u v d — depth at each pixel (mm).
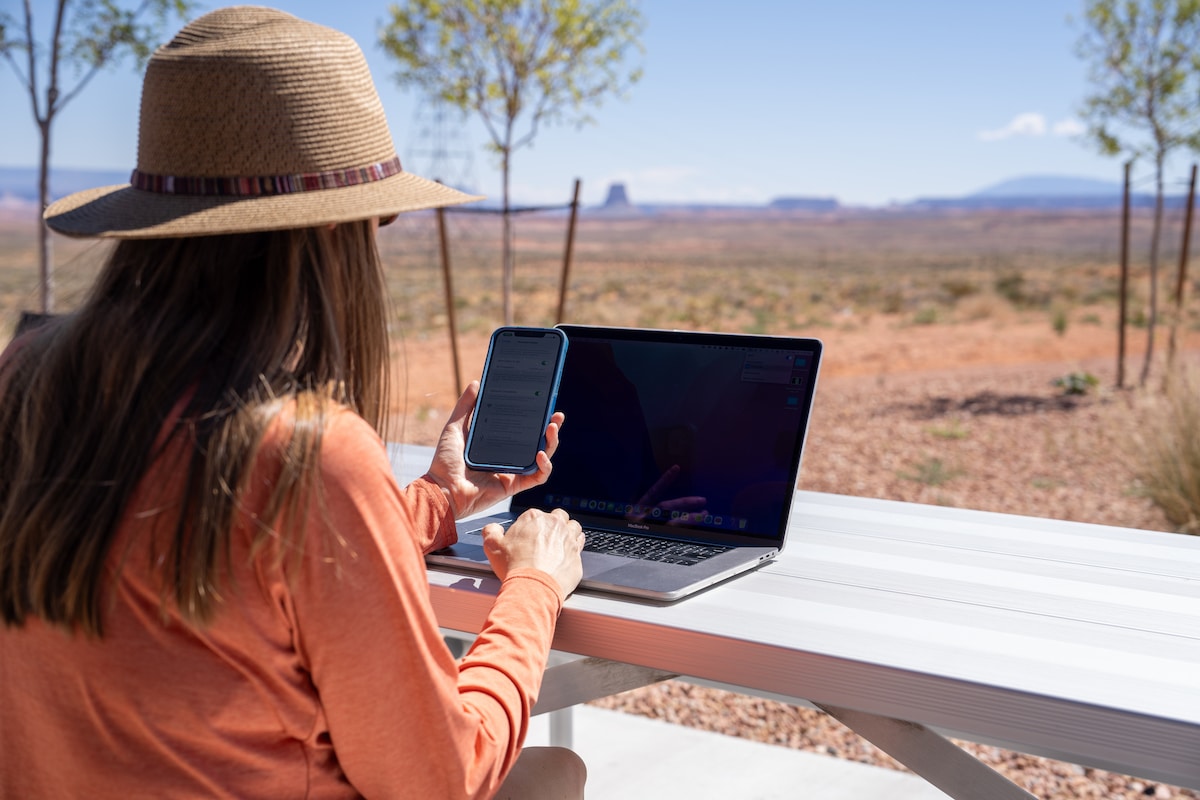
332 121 858
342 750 817
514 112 8430
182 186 841
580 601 1169
